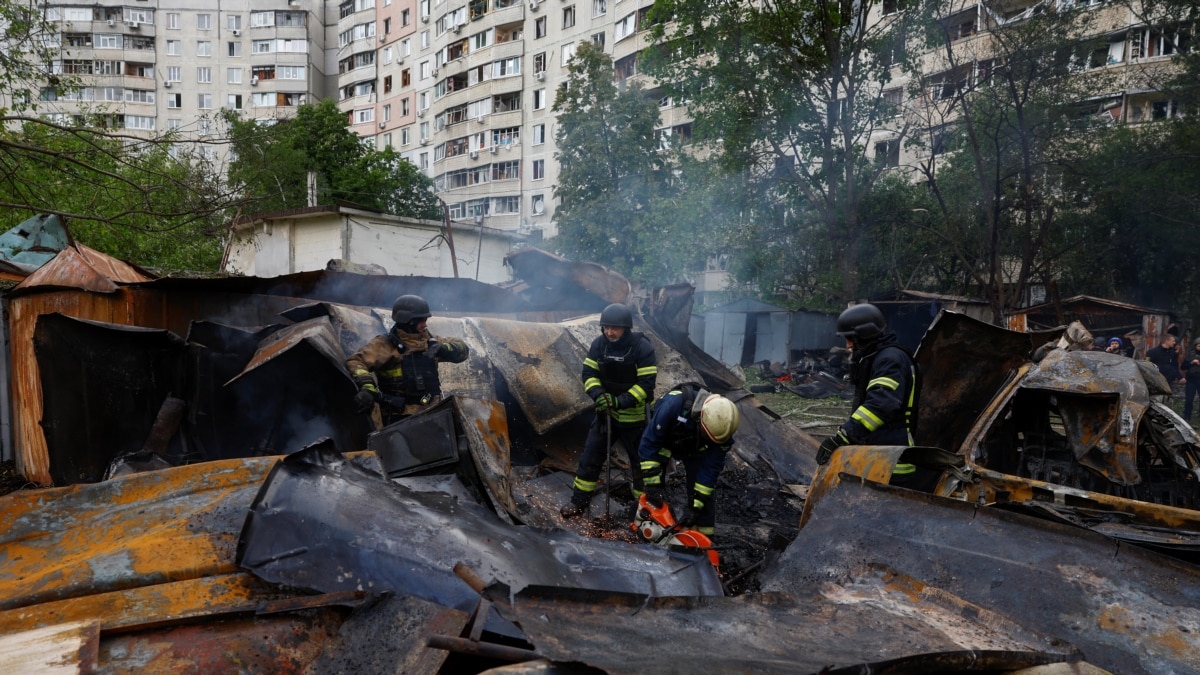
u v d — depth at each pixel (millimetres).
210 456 4625
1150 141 21609
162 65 58938
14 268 8023
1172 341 14578
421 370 4820
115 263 6789
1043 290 26906
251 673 2135
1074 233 23750
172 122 59094
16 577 2566
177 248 13930
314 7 61531
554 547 2988
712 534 4262
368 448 3988
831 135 21406
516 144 45219
